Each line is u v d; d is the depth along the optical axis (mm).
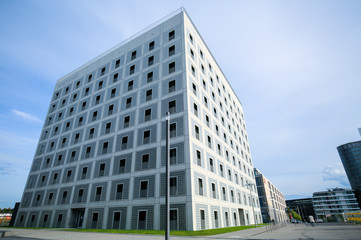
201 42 33438
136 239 12734
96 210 24750
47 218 29344
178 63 26719
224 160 30719
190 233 15859
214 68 37219
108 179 25688
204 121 27047
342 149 151625
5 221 49219
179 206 19750
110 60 36375
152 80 28234
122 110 29344
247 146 48594
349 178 145000
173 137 23047
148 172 22875
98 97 34219
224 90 40812
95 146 29656
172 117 24125
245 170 41156
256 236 14297
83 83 39031
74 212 27594
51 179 32781
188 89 24734
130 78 31125
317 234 15164
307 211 144750
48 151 36938
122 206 22969
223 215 25219
